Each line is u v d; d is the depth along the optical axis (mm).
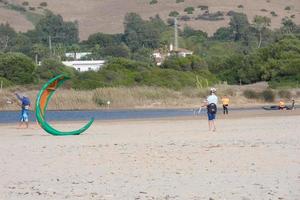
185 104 141625
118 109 132000
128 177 34375
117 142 53500
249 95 154625
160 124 81375
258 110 119812
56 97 132250
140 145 50344
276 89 169375
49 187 31797
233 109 126688
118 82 180000
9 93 138625
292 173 34562
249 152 43875
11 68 189000
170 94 146125
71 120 97375
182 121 87875
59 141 55750
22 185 32469
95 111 125250
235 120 85750
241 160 39875
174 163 39219
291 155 41906
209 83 191250
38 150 48062
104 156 43375
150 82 181000
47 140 57188
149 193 29781
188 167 37469
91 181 33312
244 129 66625
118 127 76438
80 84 170625
